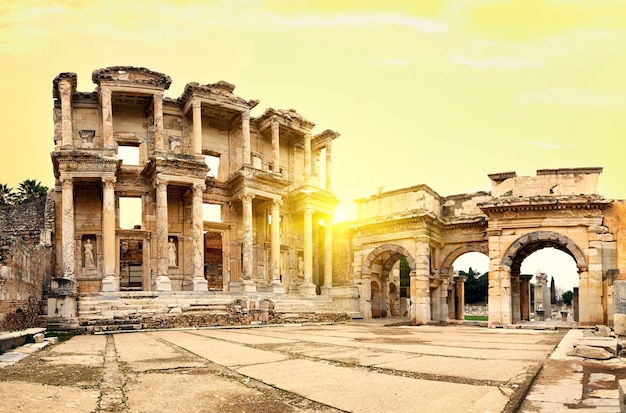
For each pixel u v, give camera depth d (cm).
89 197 4122
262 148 5044
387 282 4638
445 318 4025
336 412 718
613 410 679
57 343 2003
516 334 2398
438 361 1258
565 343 1741
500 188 3353
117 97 4175
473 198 4078
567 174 3228
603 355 1266
